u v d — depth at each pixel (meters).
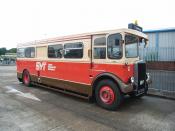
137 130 3.93
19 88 8.91
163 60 11.23
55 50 7.38
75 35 6.38
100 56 5.57
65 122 4.34
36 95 7.31
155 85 7.85
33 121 4.39
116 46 5.15
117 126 4.14
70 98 6.83
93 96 5.97
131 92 5.67
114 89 5.22
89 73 5.92
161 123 4.36
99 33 5.56
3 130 3.85
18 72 10.32
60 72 7.14
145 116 4.87
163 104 6.11
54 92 7.93
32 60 8.91
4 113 4.97
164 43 13.40
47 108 5.50
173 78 8.12
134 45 5.80
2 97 6.91
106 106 5.43
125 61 5.03
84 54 6.06
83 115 4.89
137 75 5.54
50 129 3.91
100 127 4.07
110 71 5.29
